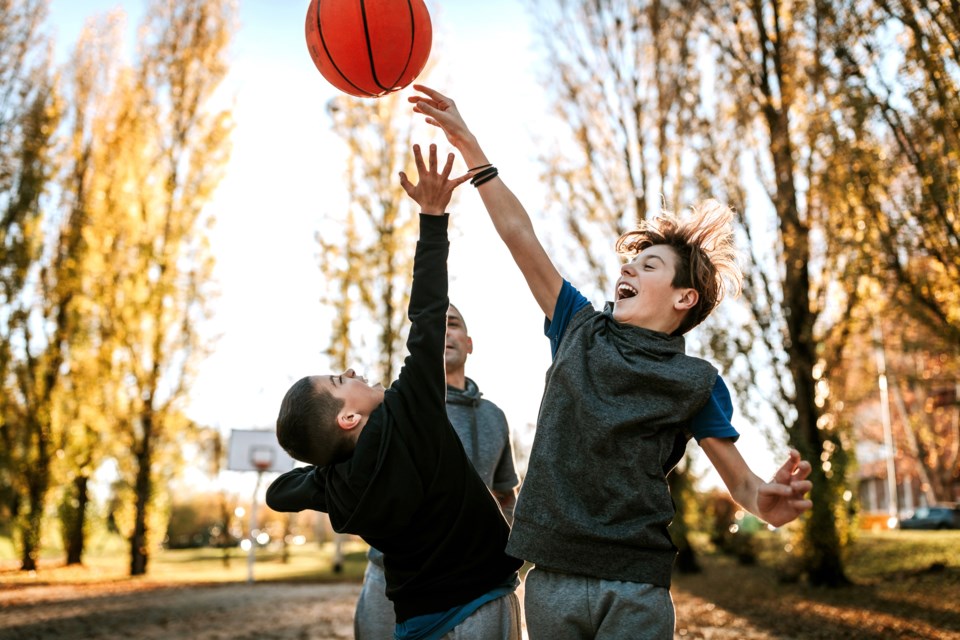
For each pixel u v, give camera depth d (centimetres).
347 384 232
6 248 1994
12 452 2089
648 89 1540
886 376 1323
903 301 953
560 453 206
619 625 193
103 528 2816
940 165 821
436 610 220
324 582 1634
